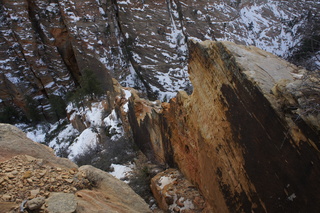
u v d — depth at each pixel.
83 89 36.44
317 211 3.88
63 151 24.75
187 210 8.36
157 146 12.55
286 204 4.48
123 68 54.72
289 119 4.37
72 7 50.69
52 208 3.91
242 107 5.56
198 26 54.38
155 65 55.38
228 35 53.12
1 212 3.83
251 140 5.33
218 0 54.25
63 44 54.78
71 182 4.96
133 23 55.25
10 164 5.08
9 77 51.22
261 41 51.62
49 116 53.53
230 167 6.26
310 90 4.34
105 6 52.50
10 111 51.19
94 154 17.52
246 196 5.67
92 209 4.23
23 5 49.69
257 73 5.33
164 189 9.51
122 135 18.52
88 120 30.84
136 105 15.52
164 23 55.16
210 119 7.12
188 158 9.44
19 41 50.91
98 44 52.28
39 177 4.79
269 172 4.85
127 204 5.17
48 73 54.31
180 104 9.43
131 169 13.27
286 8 51.56
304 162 4.08
